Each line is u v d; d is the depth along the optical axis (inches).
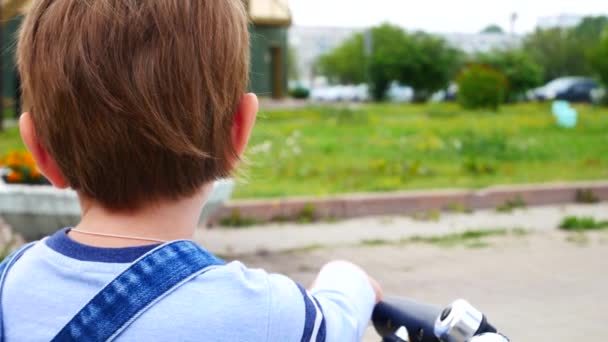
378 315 49.1
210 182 41.3
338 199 300.5
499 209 314.5
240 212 287.6
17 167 220.8
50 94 38.7
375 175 392.2
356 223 288.5
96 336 36.8
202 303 37.5
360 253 238.2
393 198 308.2
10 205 206.8
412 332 47.8
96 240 39.7
